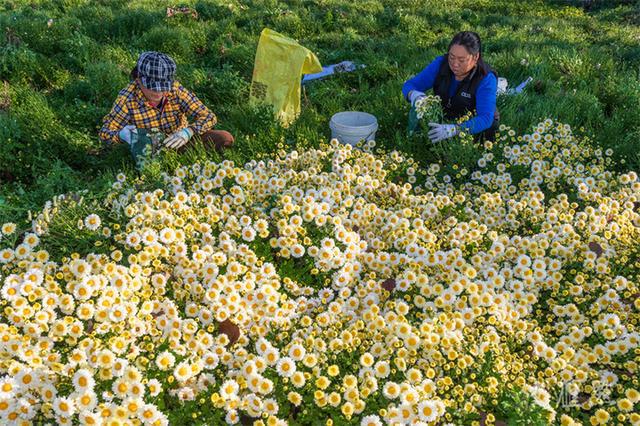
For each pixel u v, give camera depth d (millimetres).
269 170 4324
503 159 4789
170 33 7629
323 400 2670
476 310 3158
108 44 7539
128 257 3199
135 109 4574
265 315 3107
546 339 3154
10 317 2715
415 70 6871
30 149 4824
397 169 4656
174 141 4562
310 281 3510
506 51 8133
